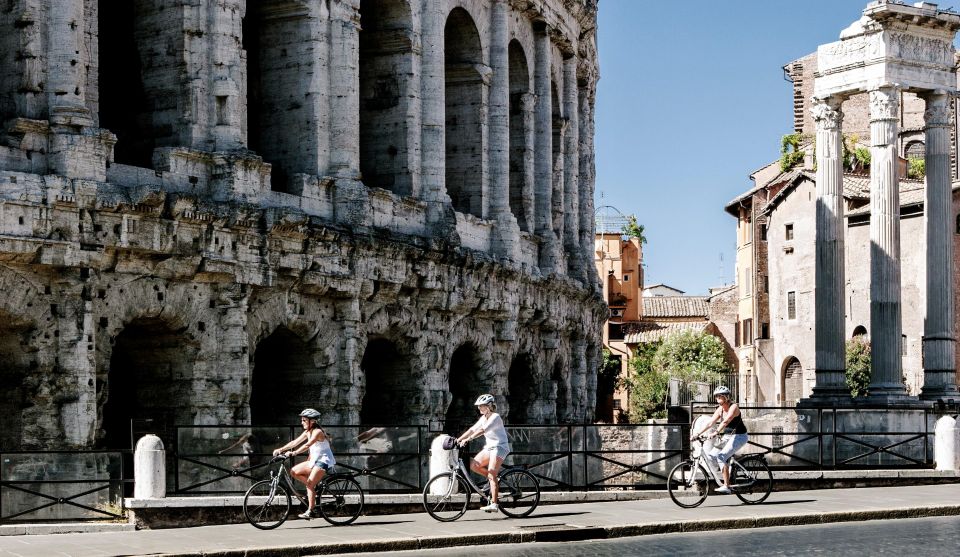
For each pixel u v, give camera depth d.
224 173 47.16
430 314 60.28
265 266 48.19
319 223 50.50
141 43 48.03
